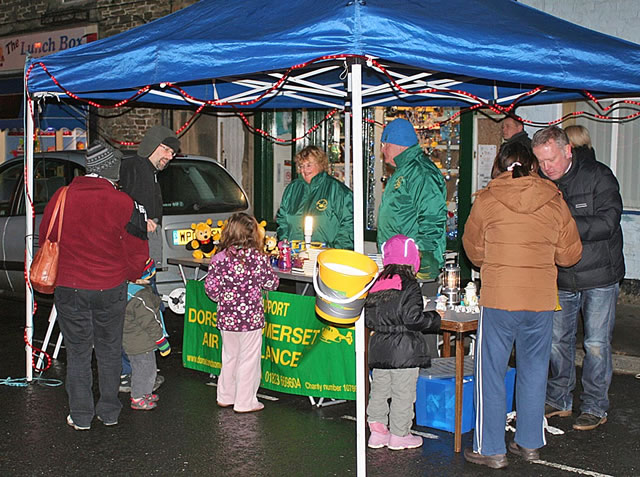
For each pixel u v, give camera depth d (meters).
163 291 8.19
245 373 6.17
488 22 5.17
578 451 5.41
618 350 7.75
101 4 14.09
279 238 7.38
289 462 5.25
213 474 5.07
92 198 5.55
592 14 9.69
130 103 8.28
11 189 9.46
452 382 5.68
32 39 15.22
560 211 4.92
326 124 12.82
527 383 5.05
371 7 4.59
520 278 4.86
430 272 5.85
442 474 5.03
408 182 5.89
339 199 7.07
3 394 6.70
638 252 9.73
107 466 5.21
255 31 5.08
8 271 9.37
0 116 15.63
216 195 8.82
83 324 5.70
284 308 6.32
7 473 5.11
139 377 6.22
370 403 5.52
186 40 5.22
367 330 5.91
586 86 5.11
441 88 6.90
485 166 10.96
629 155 9.77
